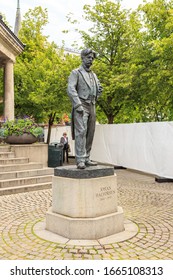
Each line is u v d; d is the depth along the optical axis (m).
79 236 4.79
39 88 18.67
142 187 9.58
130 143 13.27
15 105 21.22
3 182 8.56
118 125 14.38
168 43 10.74
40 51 23.73
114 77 14.50
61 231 4.96
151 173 11.55
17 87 20.42
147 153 11.81
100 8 15.87
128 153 13.47
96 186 4.95
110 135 15.23
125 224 5.56
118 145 14.47
